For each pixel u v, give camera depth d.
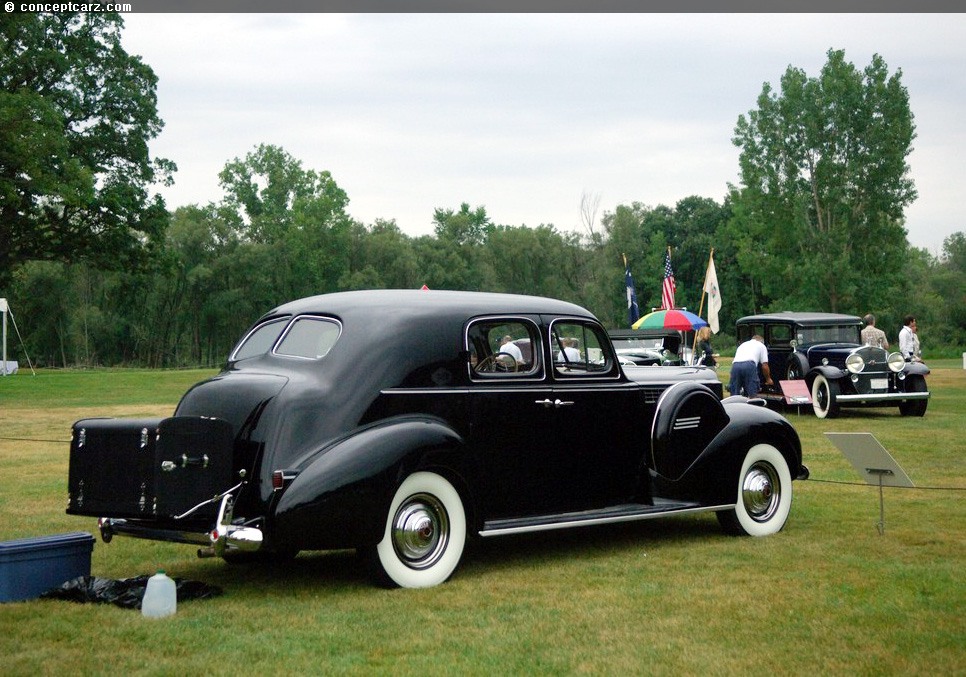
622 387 6.84
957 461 11.10
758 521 7.24
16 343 79.25
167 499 5.07
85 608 5.07
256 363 6.02
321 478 5.20
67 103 37.56
